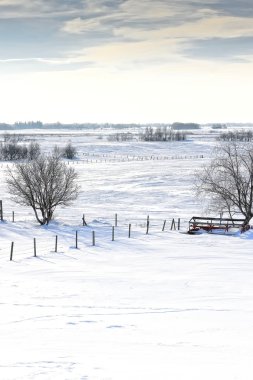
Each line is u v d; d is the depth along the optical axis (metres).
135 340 12.34
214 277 22.06
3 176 76.81
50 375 9.18
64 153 116.12
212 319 14.66
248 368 9.65
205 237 34.75
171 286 20.25
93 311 16.03
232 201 39.69
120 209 51.12
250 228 38.91
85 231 38.19
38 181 42.56
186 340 12.25
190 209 50.84
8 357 10.75
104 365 9.93
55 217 46.69
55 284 21.05
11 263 26.78
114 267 25.23
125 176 76.50
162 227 40.34
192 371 9.41
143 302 17.31
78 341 12.32
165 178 72.50
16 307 16.77
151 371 9.44
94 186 66.88
